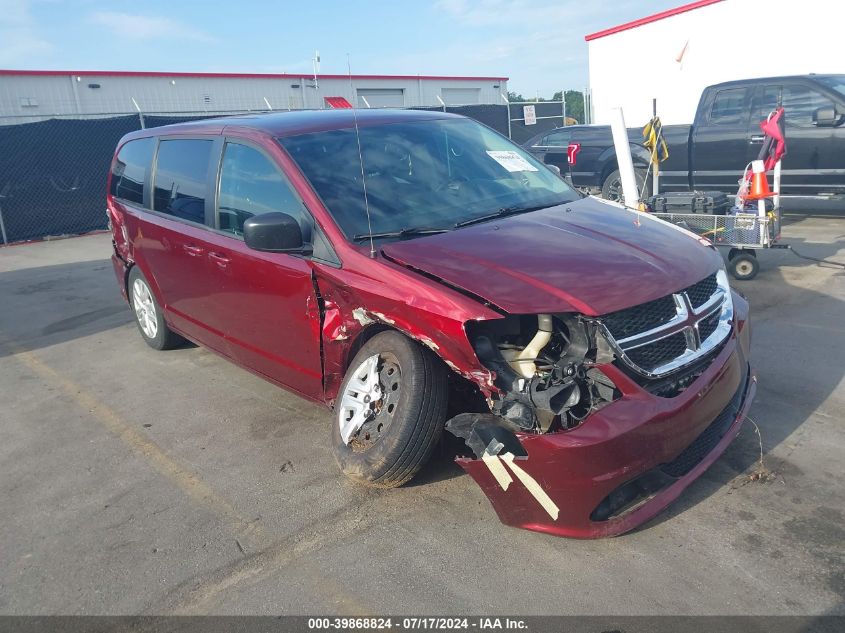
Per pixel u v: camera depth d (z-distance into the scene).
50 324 7.41
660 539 2.99
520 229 3.58
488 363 2.95
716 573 2.76
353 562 3.02
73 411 4.99
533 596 2.72
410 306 3.12
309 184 3.80
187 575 3.04
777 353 4.91
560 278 3.02
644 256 3.26
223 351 4.81
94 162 14.24
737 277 6.89
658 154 9.34
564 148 11.97
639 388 2.83
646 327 2.95
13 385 5.63
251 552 3.16
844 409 4.02
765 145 6.95
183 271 4.88
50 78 20.75
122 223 5.74
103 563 3.17
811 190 9.64
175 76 22.72
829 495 3.21
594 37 19.27
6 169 13.17
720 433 3.27
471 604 2.71
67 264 10.89
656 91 18.14
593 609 2.62
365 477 3.32
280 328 4.00
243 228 3.82
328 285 3.57
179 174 4.99
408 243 3.46
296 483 3.71
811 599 2.59
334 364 3.72
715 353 3.20
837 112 9.16
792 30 15.28
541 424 2.79
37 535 3.46
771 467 3.47
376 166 4.05
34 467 4.18
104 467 4.10
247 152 4.27
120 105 21.94
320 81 24.52
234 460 4.04
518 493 2.86
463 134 4.70
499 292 2.96
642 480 2.90
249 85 23.75
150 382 5.42
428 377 3.19
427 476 3.60
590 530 2.83
